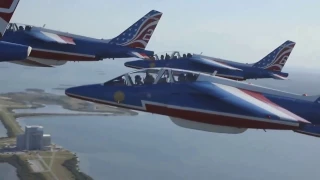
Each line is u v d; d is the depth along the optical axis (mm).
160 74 22531
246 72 54812
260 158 78250
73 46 35469
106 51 38094
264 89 23828
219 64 46781
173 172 68000
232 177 66625
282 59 57688
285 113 19797
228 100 20266
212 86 22109
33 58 33156
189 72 22641
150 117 114625
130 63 44219
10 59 18766
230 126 21344
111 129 97312
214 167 71500
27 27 32719
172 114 22031
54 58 34094
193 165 72250
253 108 19562
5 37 31641
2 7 16859
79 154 75125
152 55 40844
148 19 41062
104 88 22609
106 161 72062
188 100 21625
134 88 22453
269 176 67625
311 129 26875
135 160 73625
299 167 73062
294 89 196125
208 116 21266
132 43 40312
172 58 44906
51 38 32312
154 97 22109
